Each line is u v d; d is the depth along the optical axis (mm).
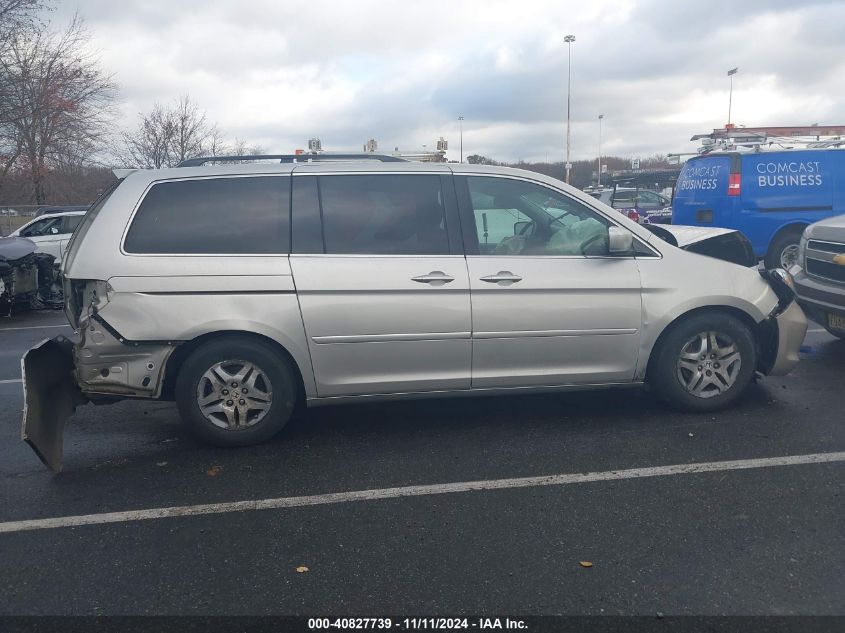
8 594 3121
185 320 4473
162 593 3111
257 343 4633
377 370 4730
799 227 10680
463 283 4691
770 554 3301
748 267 5312
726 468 4258
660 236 6008
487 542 3480
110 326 4438
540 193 4934
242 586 3154
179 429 5195
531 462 4438
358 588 3119
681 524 3602
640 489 4012
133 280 4449
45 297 12039
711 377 5141
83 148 26141
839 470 4188
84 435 5109
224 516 3820
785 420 5035
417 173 4840
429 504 3904
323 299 4578
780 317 5184
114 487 4223
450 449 4688
